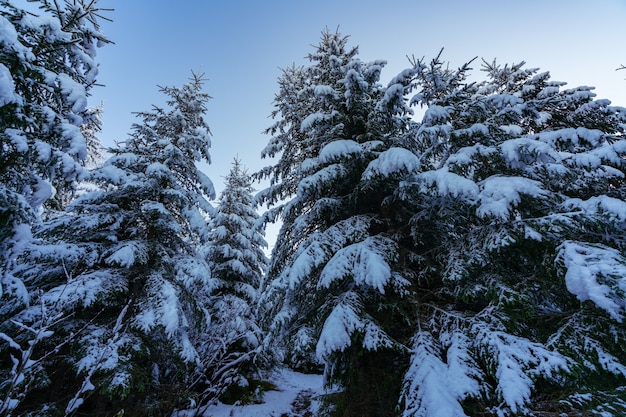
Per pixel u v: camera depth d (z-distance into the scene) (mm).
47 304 5707
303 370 16234
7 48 4430
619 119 8531
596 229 5008
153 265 8469
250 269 15031
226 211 16562
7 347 5730
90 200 7887
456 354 4445
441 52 6469
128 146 9531
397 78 7188
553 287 4863
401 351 5109
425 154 7418
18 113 4508
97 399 6496
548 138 7004
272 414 8984
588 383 3824
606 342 4000
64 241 7707
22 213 4418
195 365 7438
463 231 7230
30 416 5133
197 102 11383
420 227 7188
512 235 4758
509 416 3490
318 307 7211
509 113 7082
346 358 6438
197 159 10562
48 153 4688
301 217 7914
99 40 6859
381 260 5406
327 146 7094
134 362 6613
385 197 7527
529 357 3885
